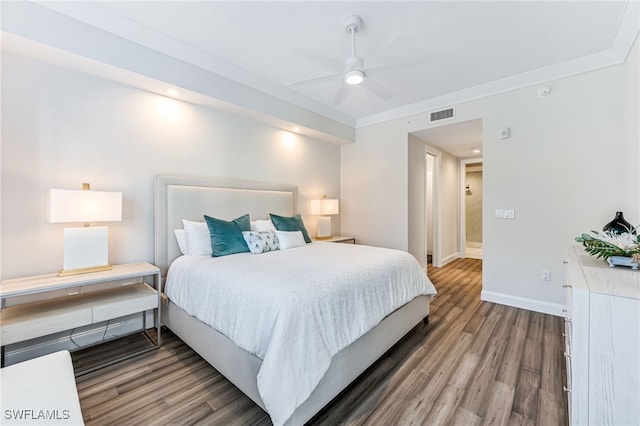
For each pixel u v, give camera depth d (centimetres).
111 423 150
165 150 283
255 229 319
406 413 158
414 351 225
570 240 284
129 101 259
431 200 624
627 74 245
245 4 200
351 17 212
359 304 184
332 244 341
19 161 205
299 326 146
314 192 450
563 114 285
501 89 320
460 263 566
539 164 299
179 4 200
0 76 198
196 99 289
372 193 456
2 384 113
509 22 218
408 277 246
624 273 136
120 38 224
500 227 326
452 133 416
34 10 188
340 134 445
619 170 257
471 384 183
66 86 225
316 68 294
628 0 194
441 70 296
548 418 153
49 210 201
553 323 273
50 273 217
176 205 281
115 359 212
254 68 295
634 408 105
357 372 182
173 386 182
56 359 133
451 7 201
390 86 338
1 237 199
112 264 250
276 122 368
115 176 251
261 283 171
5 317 181
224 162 331
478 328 265
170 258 275
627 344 106
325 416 156
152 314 266
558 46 252
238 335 162
